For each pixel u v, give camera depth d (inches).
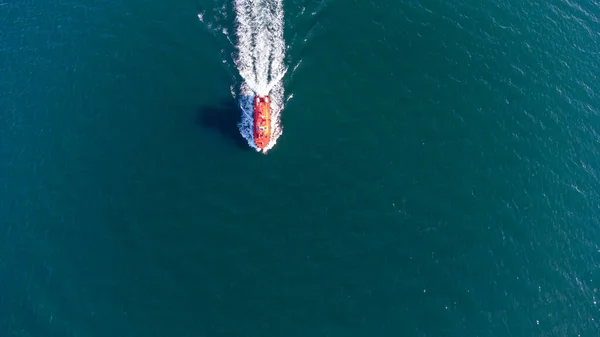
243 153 2928.2
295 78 3193.9
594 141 3095.5
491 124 3083.2
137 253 2655.0
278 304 2524.6
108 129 3014.3
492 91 3206.2
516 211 2812.5
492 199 2839.6
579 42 3489.2
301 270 2605.8
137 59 3265.3
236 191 2824.8
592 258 2728.8
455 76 3250.5
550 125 3112.7
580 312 2578.7
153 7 3484.3
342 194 2817.4
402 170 2901.1
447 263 2645.2
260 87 3149.6
